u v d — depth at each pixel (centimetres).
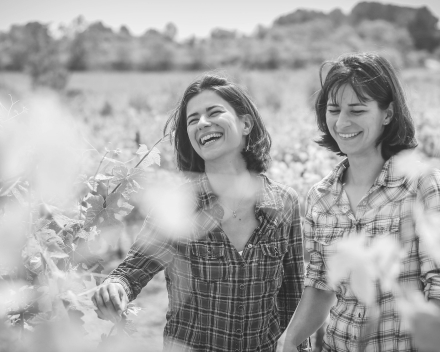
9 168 99
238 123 165
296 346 157
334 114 157
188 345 160
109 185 148
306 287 165
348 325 145
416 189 143
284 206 171
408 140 157
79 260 138
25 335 102
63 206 133
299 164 338
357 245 71
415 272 136
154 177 303
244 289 159
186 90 169
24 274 115
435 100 1071
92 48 6181
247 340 159
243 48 7262
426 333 70
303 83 2206
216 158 165
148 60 6950
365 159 156
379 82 148
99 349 113
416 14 8756
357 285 69
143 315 332
